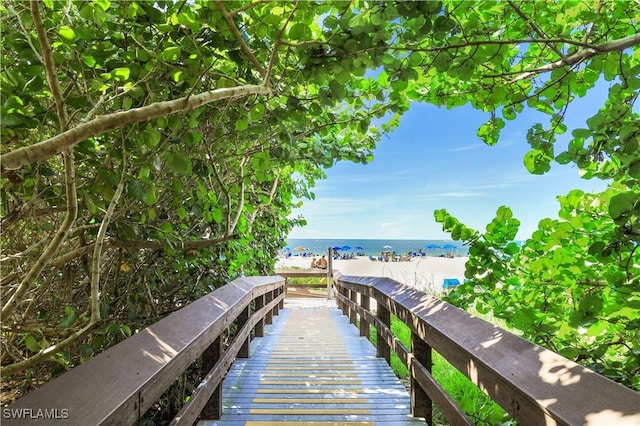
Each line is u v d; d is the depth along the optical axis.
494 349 1.44
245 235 3.82
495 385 1.34
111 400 1.03
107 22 1.63
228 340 4.20
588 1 1.73
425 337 2.21
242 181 3.11
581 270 1.97
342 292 8.44
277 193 5.29
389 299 3.22
